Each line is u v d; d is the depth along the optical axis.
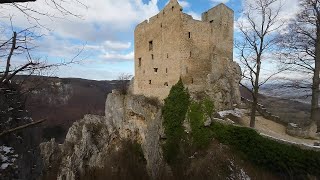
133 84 41.75
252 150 23.59
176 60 31.42
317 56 25.61
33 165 13.53
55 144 46.09
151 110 33.06
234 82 34.47
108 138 40.38
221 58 34.38
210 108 27.42
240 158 24.02
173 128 28.89
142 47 37.75
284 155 22.00
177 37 31.41
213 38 33.81
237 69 35.19
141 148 34.78
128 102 37.34
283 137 25.22
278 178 21.98
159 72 34.25
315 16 24.92
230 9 35.53
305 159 21.23
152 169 30.38
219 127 26.16
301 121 29.23
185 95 29.31
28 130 13.25
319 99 26.83
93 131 43.38
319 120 27.67
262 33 26.73
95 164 38.88
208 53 33.22
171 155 28.19
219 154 24.66
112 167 35.09
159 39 34.38
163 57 33.66
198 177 24.11
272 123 30.34
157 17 34.81
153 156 30.64
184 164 26.30
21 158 12.11
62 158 44.28
